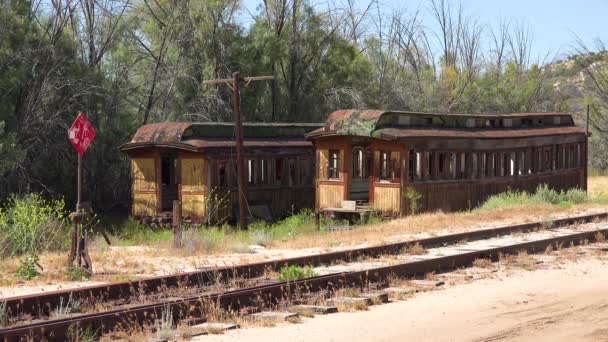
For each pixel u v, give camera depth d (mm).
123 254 19156
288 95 45719
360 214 28125
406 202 27766
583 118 68000
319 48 46312
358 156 31172
